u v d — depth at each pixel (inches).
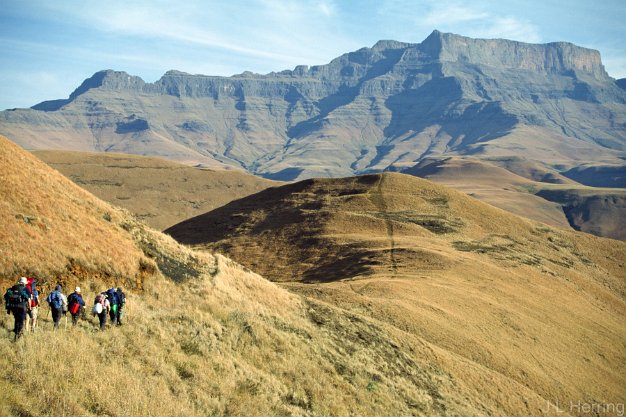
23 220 1023.6
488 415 1454.2
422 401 1263.5
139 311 979.9
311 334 1333.7
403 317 2000.5
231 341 1038.4
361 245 3929.6
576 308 3179.1
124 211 1625.2
